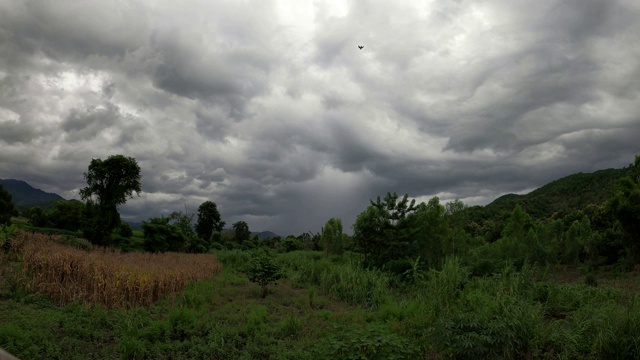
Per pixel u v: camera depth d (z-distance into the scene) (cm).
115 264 1733
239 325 1225
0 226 2241
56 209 4731
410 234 2933
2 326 923
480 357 821
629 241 3741
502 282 1490
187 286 1819
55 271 1588
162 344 1017
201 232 6575
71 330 1053
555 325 998
